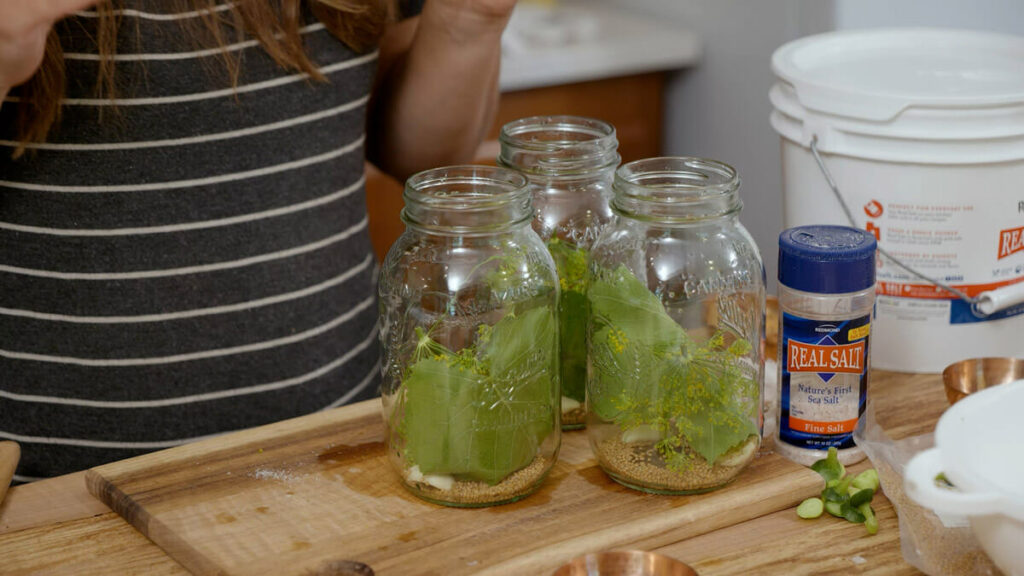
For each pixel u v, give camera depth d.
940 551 0.66
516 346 0.71
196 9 0.89
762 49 1.84
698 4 1.99
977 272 0.90
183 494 0.76
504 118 1.94
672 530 0.70
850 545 0.70
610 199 0.77
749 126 1.92
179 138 0.93
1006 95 0.83
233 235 0.97
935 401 0.88
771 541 0.71
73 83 0.89
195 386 1.00
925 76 0.94
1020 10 1.62
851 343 0.77
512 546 0.69
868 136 0.88
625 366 0.73
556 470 0.79
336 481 0.78
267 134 0.96
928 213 0.88
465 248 0.72
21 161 0.91
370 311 1.12
